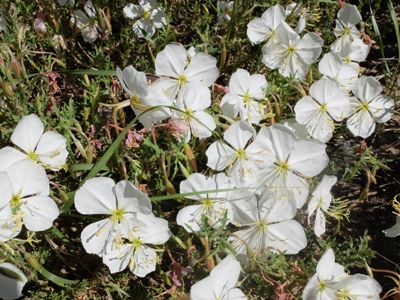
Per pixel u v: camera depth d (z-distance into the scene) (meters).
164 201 0.31
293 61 0.33
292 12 0.35
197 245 0.29
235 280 0.22
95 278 0.27
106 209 0.23
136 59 0.38
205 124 0.26
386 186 0.35
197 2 0.40
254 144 0.26
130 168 0.29
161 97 0.25
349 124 0.33
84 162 0.29
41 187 0.22
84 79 0.32
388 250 0.33
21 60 0.28
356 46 0.37
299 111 0.30
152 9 0.36
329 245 0.27
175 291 0.27
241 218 0.25
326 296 0.24
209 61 0.28
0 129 0.28
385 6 0.46
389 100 0.33
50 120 0.29
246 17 0.38
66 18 0.38
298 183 0.26
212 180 0.24
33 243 0.28
